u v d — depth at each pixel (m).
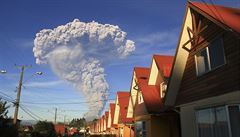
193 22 14.34
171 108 18.09
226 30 11.18
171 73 15.45
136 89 27.48
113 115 49.25
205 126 13.09
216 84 12.03
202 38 13.57
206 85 12.84
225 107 11.73
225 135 11.59
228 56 11.35
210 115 12.77
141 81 25.69
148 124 22.42
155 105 21.94
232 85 10.91
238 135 10.90
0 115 23.02
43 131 43.03
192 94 14.03
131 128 33.94
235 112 11.22
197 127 13.74
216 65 12.22
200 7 13.66
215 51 12.38
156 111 21.19
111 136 44.53
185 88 14.86
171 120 21.94
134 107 27.69
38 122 45.38
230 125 11.31
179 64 15.27
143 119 23.75
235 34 10.48
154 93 23.48
